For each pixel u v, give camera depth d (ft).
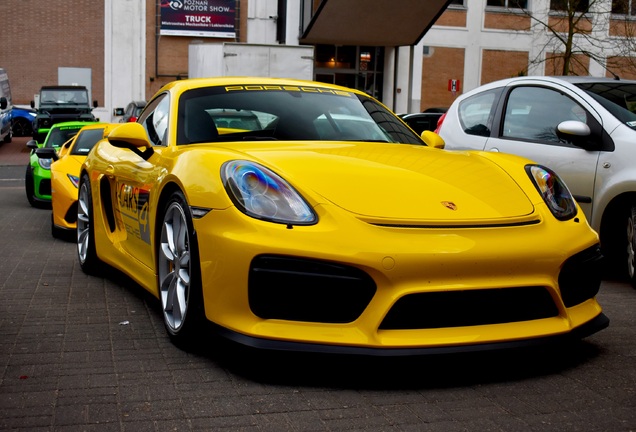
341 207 10.72
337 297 10.25
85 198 19.45
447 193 11.52
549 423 9.20
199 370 11.21
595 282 11.85
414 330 10.41
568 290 11.42
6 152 83.25
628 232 18.19
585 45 104.27
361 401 9.94
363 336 10.27
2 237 27.32
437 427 9.07
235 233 10.64
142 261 14.87
